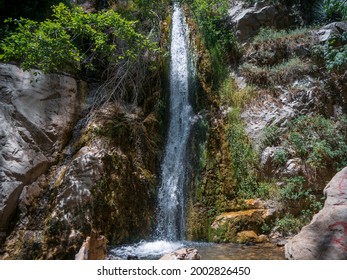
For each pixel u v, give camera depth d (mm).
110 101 9023
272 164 7855
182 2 11180
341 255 3914
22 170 6992
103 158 7445
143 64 9703
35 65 8289
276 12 10430
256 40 9875
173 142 9242
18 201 6805
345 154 7852
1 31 8750
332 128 8156
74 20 8062
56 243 6336
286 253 4629
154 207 7844
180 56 10703
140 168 7992
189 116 9453
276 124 8352
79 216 6676
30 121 7680
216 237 7219
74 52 8297
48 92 8281
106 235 6941
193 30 10836
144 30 10750
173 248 6785
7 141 7098
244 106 8914
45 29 7816
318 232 4238
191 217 7918
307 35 9531
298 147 7898
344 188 4547
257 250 6184
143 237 7441
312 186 7520
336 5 9602
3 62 8062
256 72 9312
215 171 8258
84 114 8734
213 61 10000
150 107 9383
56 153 7844
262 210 7375
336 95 8711
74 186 6930
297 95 8703
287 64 9203
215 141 8617
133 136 8289
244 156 8180
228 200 7883
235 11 10633
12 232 6539
